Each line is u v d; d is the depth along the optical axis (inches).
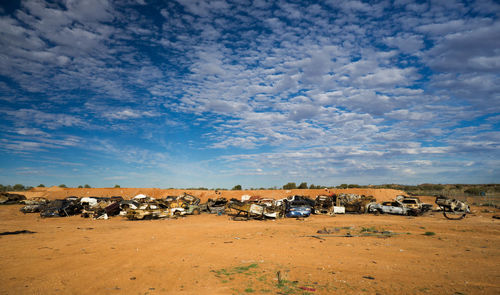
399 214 1049.5
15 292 253.1
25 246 468.8
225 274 325.4
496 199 1578.5
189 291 264.8
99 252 436.5
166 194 2215.8
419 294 250.5
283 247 490.9
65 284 281.0
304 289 269.9
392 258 401.4
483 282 280.5
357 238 577.9
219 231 698.2
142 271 336.8
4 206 1557.6
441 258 395.5
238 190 2285.9
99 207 1149.7
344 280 298.8
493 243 502.0
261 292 261.6
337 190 1953.7
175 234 647.1
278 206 1104.8
